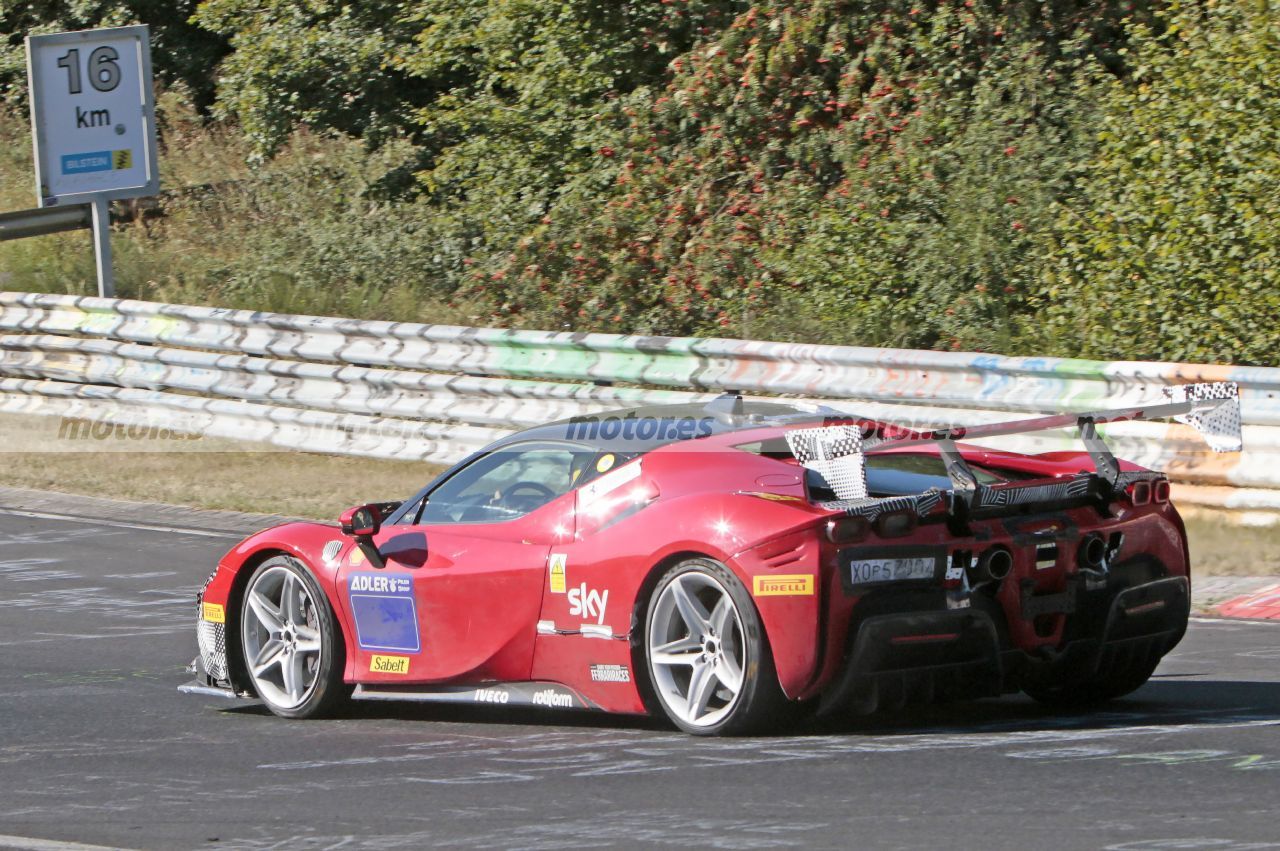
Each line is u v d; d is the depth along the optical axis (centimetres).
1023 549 2295
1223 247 5050
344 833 1892
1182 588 2503
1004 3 6366
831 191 6303
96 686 3048
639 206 6788
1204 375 4241
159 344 6462
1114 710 2523
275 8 8731
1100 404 4416
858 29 6612
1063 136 6053
